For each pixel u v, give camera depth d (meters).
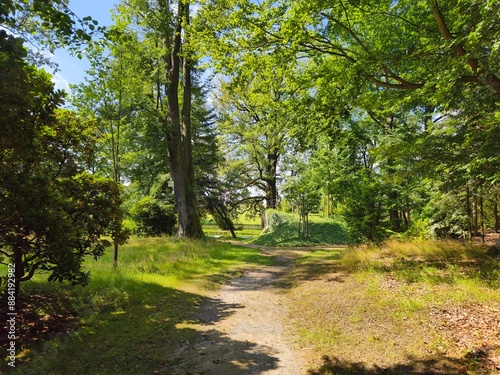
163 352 4.66
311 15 9.20
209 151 33.88
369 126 16.70
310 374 4.11
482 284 7.05
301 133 11.06
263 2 9.34
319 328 5.59
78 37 3.86
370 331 5.24
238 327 5.83
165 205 25.59
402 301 6.34
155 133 21.84
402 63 8.20
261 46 9.85
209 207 33.75
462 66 5.52
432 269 8.51
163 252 12.98
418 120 14.71
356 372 4.05
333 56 10.52
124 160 11.19
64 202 4.82
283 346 5.02
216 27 10.32
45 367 3.95
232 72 10.84
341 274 9.40
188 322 5.94
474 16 5.27
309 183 22.02
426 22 8.62
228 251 16.36
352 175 16.97
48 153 5.61
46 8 3.37
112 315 5.87
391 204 13.44
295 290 8.34
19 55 2.93
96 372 3.96
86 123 6.25
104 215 6.17
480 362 3.99
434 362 4.12
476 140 7.16
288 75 10.68
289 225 26.09
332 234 24.64
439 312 5.68
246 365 4.36
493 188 10.13
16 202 4.21
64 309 5.78
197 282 9.20
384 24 9.66
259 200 34.84
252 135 30.02
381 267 9.30
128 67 10.16
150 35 17.09
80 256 5.66
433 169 8.51
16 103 3.09
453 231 13.84
